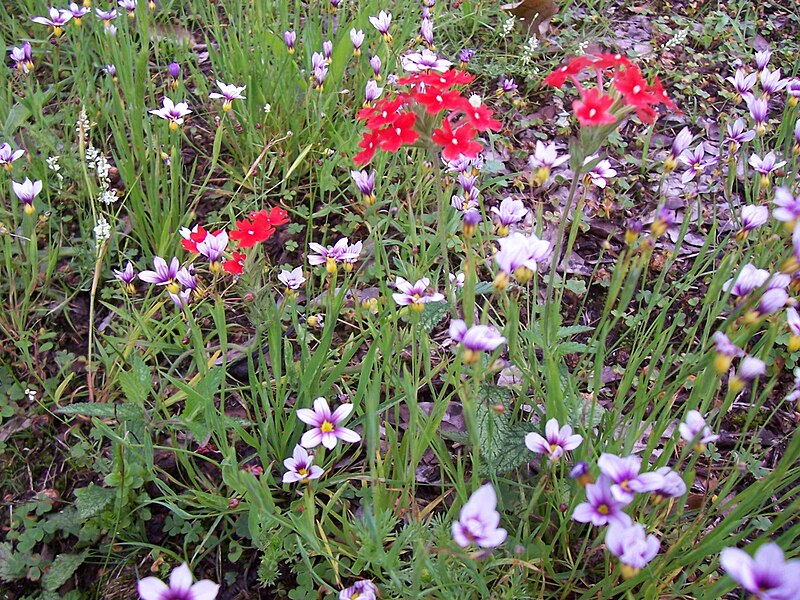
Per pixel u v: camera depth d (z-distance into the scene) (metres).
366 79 0.34
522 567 0.18
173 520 0.21
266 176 0.31
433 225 0.31
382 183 0.31
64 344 0.27
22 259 0.28
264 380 0.24
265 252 0.30
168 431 0.23
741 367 0.15
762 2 0.47
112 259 0.29
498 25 0.41
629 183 0.33
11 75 0.36
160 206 0.31
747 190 0.29
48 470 0.23
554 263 0.19
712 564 0.18
